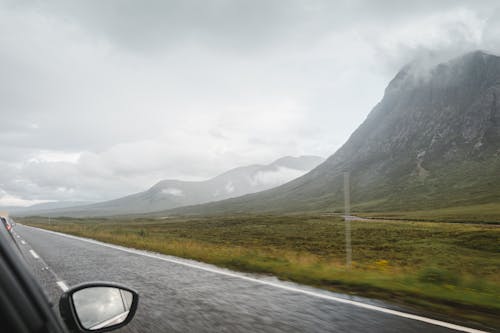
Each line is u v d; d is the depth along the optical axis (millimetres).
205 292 8148
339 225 89188
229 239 46656
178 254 15969
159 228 74812
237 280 9648
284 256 14320
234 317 6176
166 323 5871
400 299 7383
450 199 194750
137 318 6145
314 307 6773
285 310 6586
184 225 93000
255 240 46969
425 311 6453
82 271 11398
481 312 6406
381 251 41750
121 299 2537
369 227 81625
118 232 37812
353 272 10234
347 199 11297
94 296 2555
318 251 37094
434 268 9320
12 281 1153
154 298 7582
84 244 22297
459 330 5359
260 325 5719
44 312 1261
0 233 1183
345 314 6277
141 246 20000
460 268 32531
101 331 2215
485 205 159125
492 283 8867
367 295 7781
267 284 9055
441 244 50281
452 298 7258
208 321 5961
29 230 44969
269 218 125500
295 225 89688
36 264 13039
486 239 52875
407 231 70250
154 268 11859
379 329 5438
